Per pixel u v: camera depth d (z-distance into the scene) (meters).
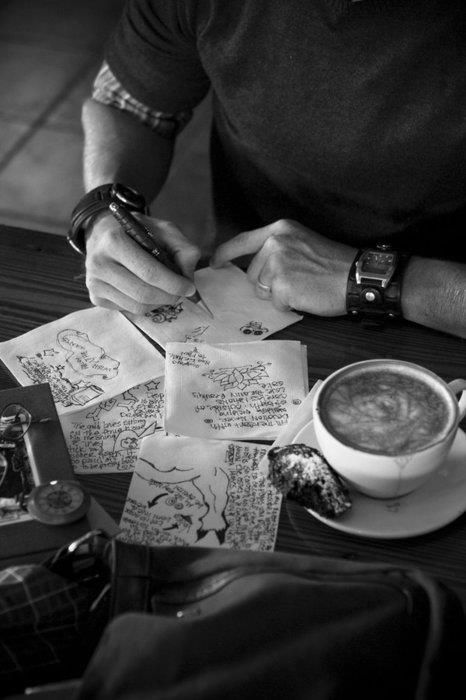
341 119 1.30
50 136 3.23
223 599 0.69
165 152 1.61
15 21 3.90
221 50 1.35
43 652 0.75
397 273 1.19
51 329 1.17
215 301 1.23
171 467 0.94
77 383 1.07
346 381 0.90
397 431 0.84
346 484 0.88
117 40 1.54
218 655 0.63
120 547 0.74
